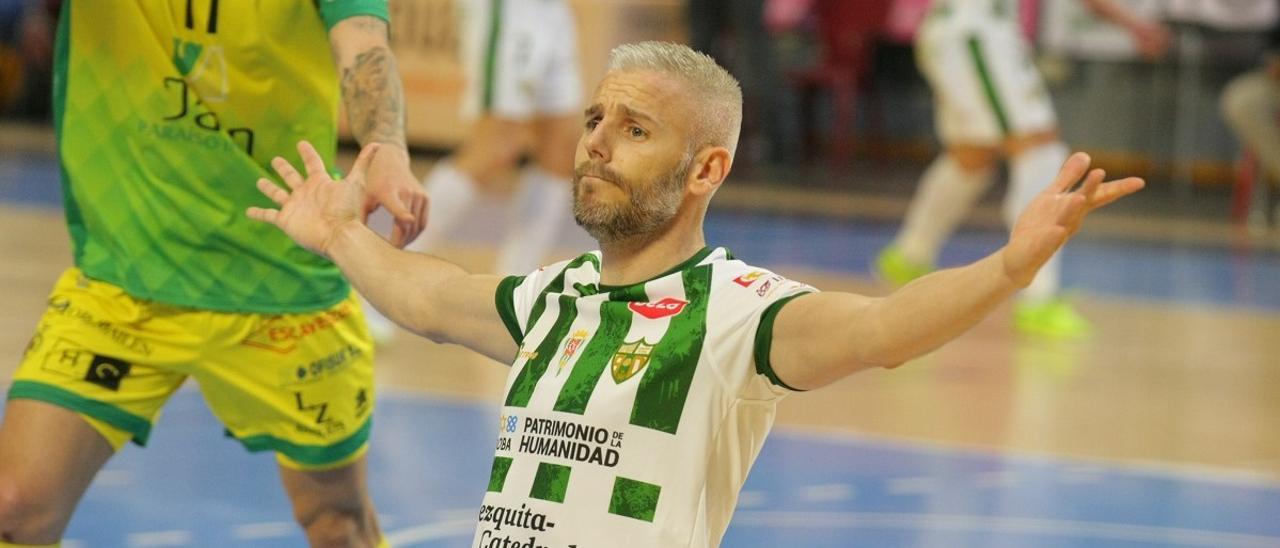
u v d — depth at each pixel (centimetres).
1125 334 2036
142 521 1040
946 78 2017
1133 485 1246
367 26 724
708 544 543
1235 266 2830
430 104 3456
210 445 1257
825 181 3781
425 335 628
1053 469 1288
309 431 770
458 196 1730
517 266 1833
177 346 743
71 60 750
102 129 748
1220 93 4116
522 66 1719
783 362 520
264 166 747
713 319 533
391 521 1059
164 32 730
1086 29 4112
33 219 2559
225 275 743
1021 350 1881
